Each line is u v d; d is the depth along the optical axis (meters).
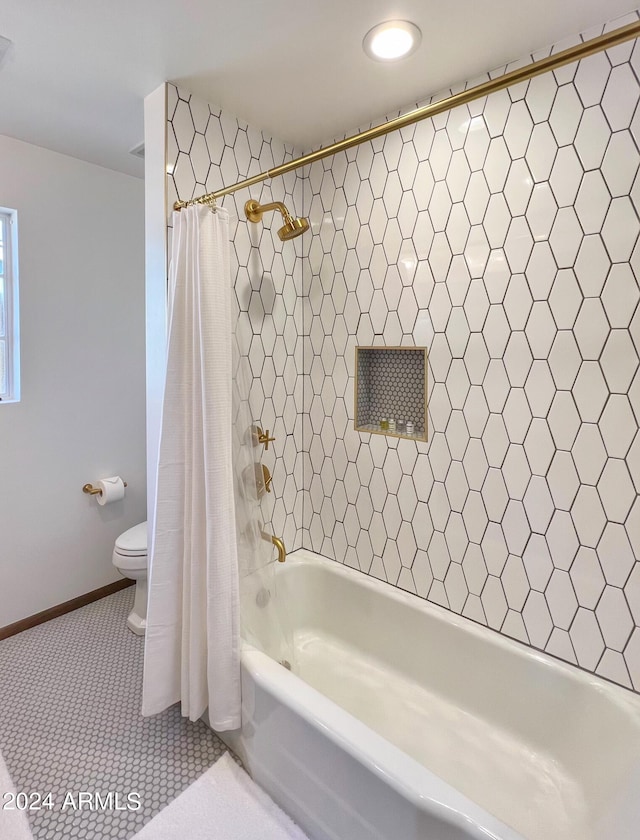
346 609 2.11
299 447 2.30
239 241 1.93
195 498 1.58
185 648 1.64
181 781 1.57
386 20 1.33
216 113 1.81
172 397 1.58
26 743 1.71
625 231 1.33
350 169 1.98
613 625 1.44
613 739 1.36
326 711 1.33
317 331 2.18
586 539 1.47
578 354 1.43
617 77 1.31
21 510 2.37
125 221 2.68
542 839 1.31
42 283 2.36
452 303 1.70
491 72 1.57
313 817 1.36
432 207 1.72
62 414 2.49
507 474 1.62
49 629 2.42
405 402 1.97
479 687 1.70
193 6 1.27
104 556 2.74
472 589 1.75
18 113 1.91
